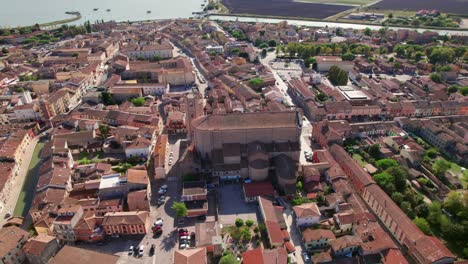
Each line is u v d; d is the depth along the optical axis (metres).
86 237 173.12
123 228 176.00
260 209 190.88
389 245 157.75
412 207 189.00
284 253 154.50
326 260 155.38
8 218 191.12
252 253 155.75
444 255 150.38
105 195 195.75
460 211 181.12
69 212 175.12
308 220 178.00
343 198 192.88
